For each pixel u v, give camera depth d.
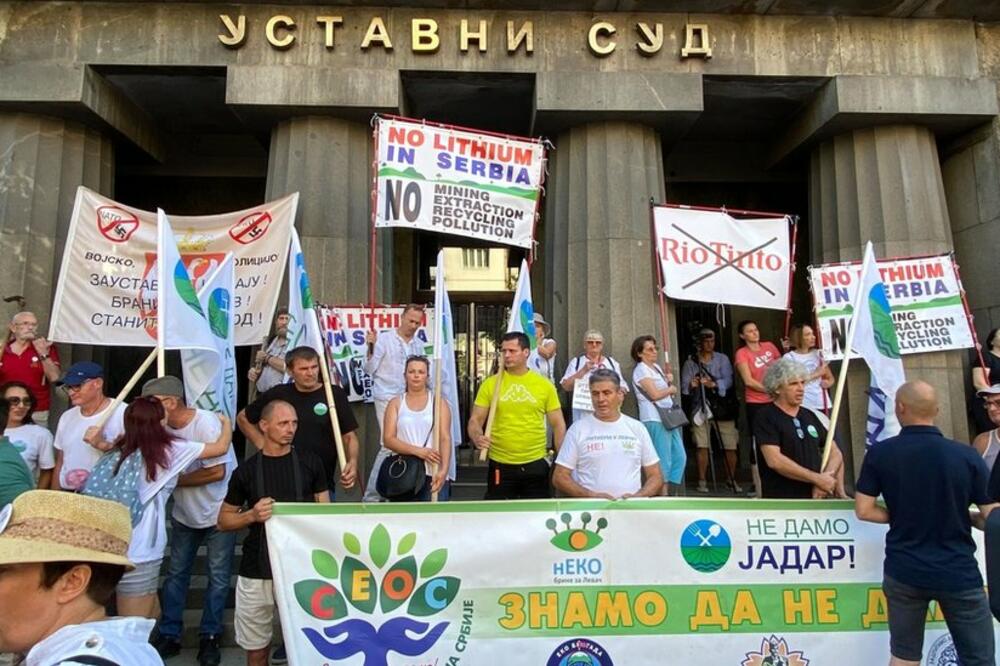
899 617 3.29
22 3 7.14
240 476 3.69
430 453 4.41
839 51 7.54
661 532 3.52
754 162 9.74
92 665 1.33
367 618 3.36
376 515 3.44
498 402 4.88
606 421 4.21
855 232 7.73
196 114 8.57
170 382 4.14
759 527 3.57
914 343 7.07
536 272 9.38
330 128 7.32
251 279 6.78
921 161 7.68
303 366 4.67
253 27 7.23
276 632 4.75
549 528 3.50
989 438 5.11
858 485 3.49
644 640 3.44
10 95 6.99
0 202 7.05
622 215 7.30
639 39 7.41
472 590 3.43
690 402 7.94
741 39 7.48
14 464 3.49
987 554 3.00
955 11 7.51
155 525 3.72
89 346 7.39
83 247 6.65
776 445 4.09
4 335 6.86
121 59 7.13
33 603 1.48
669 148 8.22
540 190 6.46
